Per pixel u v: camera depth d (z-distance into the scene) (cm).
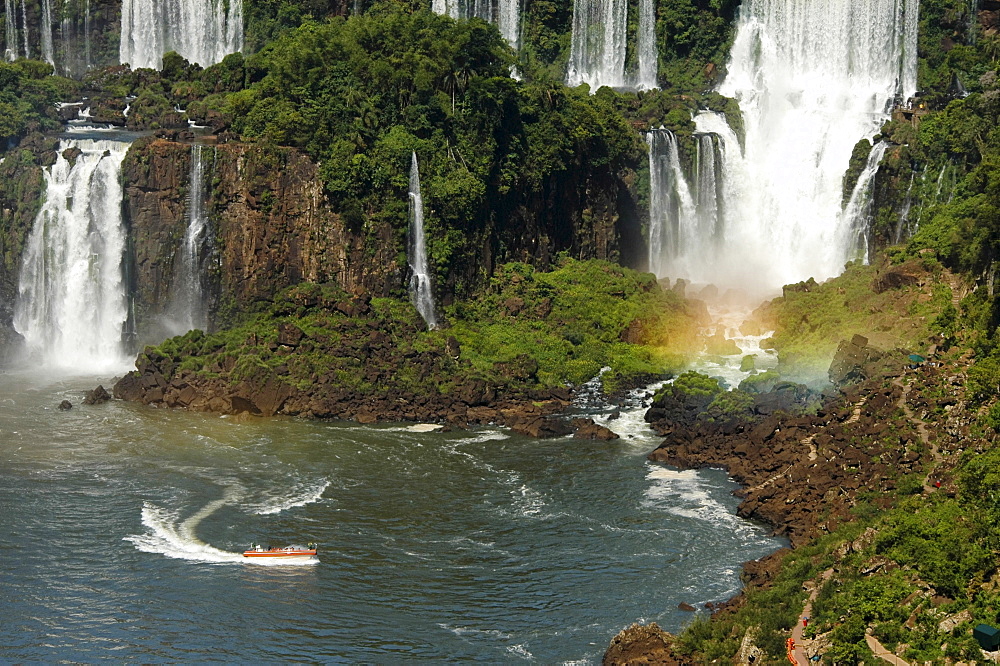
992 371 12162
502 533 11600
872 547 10062
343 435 14050
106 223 16812
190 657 9619
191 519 11838
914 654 8656
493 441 13950
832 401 13488
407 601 10406
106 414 14650
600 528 11662
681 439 13488
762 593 10056
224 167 16538
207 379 14962
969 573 9319
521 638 9856
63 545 11306
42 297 17000
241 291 16525
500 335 16388
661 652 9406
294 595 10481
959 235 15475
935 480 11231
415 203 16662
